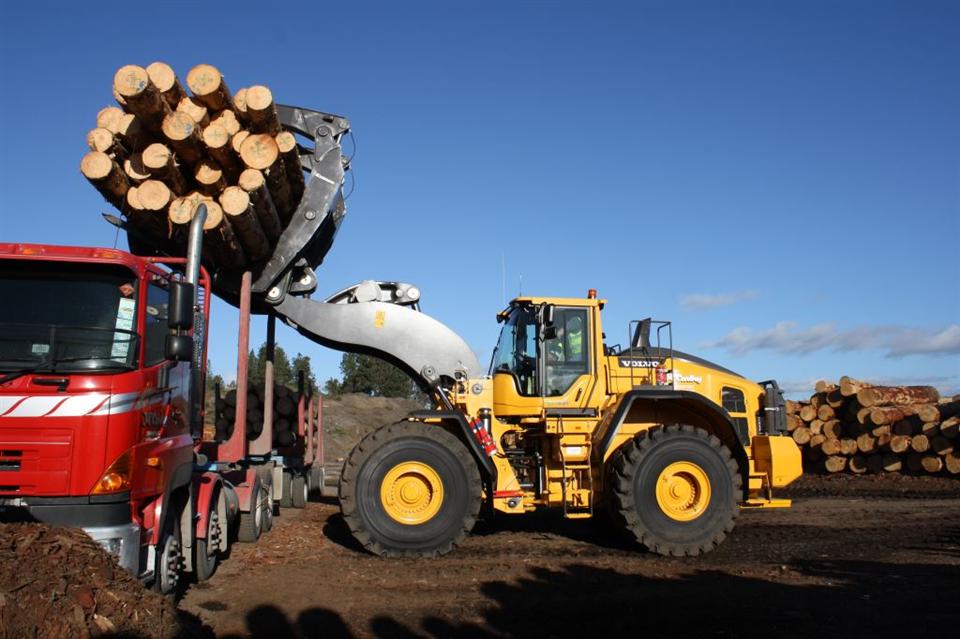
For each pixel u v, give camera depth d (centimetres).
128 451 483
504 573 695
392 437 779
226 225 812
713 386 907
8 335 490
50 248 511
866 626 522
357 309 985
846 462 1538
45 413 470
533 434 874
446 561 748
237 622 540
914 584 643
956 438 1398
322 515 1102
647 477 786
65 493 464
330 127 960
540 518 1038
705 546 779
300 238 934
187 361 596
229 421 1178
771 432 909
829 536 885
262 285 930
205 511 638
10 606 354
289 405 1203
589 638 509
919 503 1173
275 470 1031
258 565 729
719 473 795
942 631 509
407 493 776
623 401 813
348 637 510
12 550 393
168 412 550
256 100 821
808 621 537
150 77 787
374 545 760
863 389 1492
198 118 820
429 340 996
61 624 363
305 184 941
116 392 482
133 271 520
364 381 4728
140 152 805
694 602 591
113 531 468
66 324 498
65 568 397
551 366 870
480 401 901
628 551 804
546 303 863
